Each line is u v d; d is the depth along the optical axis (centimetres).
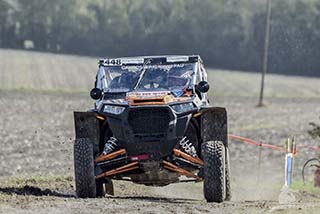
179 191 4003
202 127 3028
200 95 3130
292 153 4603
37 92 17250
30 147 7838
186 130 2989
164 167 2970
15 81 19075
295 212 2542
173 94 3038
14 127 10256
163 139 2920
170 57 3234
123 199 2955
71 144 8125
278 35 19738
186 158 2972
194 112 2981
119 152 2977
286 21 19975
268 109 15475
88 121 3056
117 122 2948
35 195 2997
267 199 3591
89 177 2947
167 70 3197
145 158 2939
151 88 3117
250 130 10688
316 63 19962
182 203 2823
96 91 3127
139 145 2930
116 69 3225
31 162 6488
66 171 5684
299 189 4297
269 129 10881
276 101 17812
